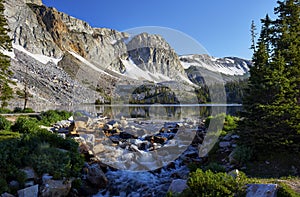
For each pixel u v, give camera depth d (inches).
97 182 271.9
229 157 306.5
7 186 218.8
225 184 179.3
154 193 249.8
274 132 289.0
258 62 323.9
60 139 314.3
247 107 318.7
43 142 289.3
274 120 292.8
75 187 252.4
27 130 421.1
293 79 297.4
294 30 371.9
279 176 247.9
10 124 429.4
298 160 270.1
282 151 289.0
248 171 269.3
